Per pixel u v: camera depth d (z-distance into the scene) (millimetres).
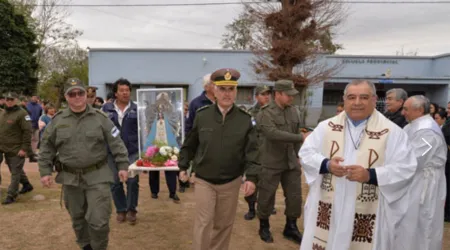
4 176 7473
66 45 30594
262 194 4203
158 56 23375
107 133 3498
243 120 3260
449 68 24797
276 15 16938
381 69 25922
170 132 5031
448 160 5250
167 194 6395
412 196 3484
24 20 24875
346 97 2621
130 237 4312
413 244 3418
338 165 2482
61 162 3383
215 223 3412
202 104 4926
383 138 2561
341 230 2574
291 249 4117
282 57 17094
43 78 31469
